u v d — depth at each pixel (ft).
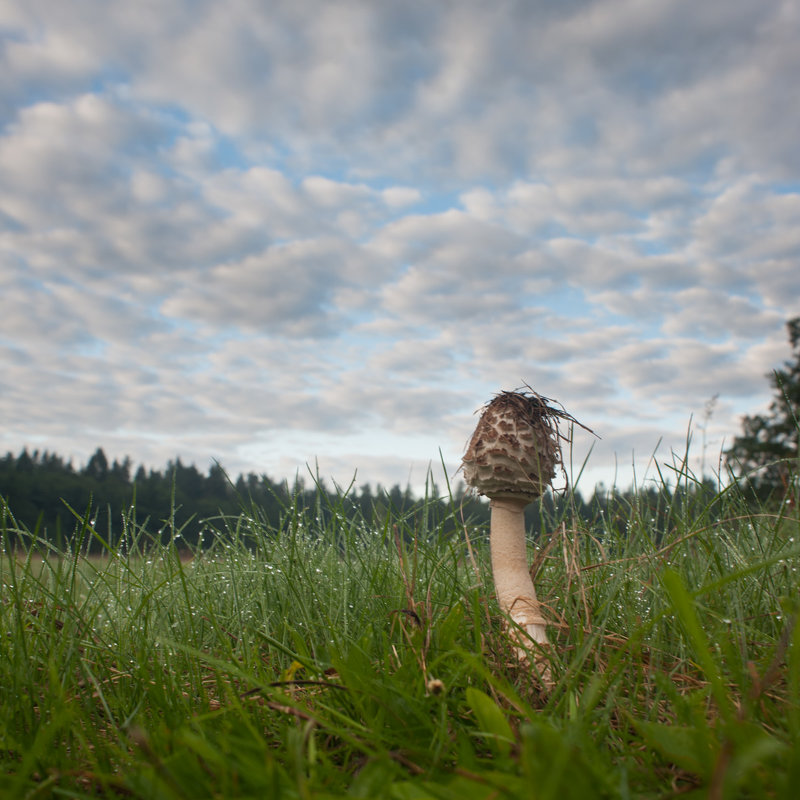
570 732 0.82
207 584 1.61
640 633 0.97
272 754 0.87
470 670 1.05
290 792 0.73
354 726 0.93
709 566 1.35
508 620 1.17
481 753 0.94
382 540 1.56
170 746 0.83
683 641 1.18
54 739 0.95
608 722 0.93
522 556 1.30
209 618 1.45
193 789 0.76
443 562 1.55
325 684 0.96
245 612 1.54
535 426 1.30
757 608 1.28
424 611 1.34
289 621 1.48
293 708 0.89
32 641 1.19
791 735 0.81
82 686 1.13
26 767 0.75
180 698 1.06
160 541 1.60
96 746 0.92
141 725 1.01
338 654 1.12
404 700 0.98
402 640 1.22
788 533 1.54
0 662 1.12
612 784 0.73
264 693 0.97
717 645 1.11
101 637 1.35
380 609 1.45
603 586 1.42
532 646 1.18
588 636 1.21
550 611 1.36
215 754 0.75
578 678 1.11
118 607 1.45
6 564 1.41
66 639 1.22
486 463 1.27
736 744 0.74
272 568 1.57
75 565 1.27
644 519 1.61
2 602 1.30
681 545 1.45
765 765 0.74
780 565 1.36
